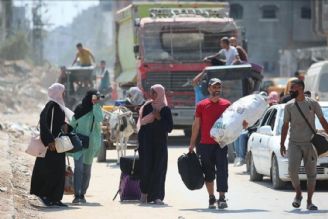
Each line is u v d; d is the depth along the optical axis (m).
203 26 59.28
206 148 28.56
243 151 43.31
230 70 52.00
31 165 41.78
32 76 131.88
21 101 105.00
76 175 30.31
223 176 28.38
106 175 40.41
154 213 27.23
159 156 30.23
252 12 176.62
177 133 71.75
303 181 35.03
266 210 27.94
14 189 31.20
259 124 38.44
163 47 58.97
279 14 176.62
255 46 177.00
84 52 80.25
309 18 177.00
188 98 59.00
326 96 56.12
